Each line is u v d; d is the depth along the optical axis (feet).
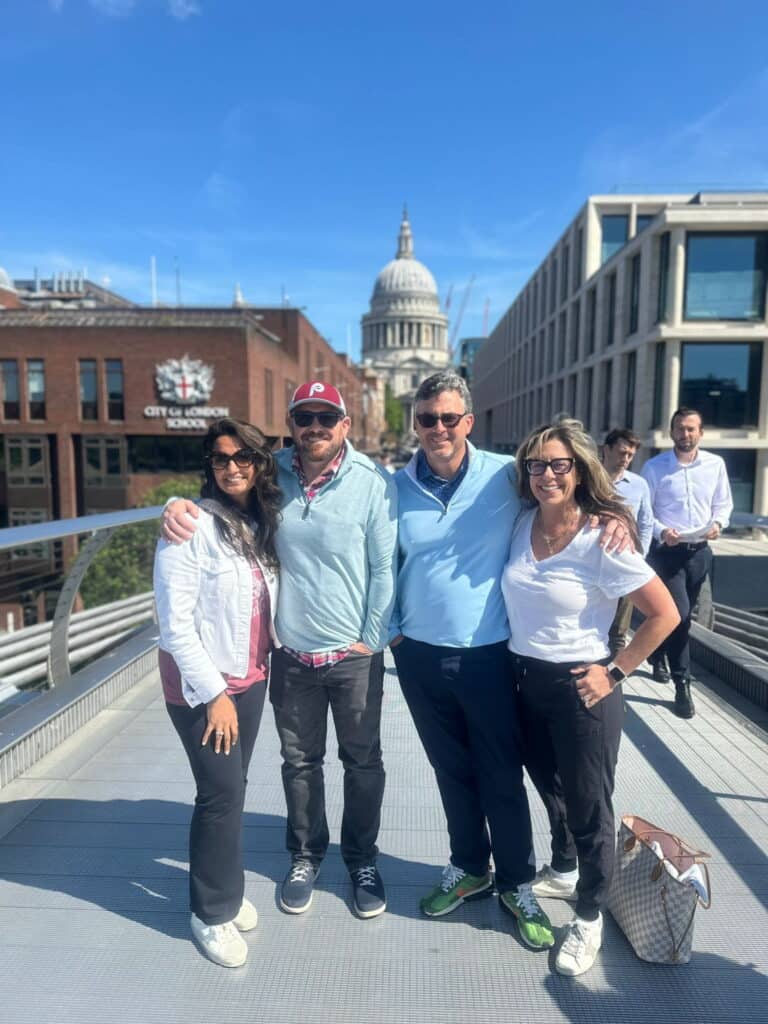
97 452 103.40
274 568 7.59
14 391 101.86
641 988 6.94
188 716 7.22
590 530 6.88
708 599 18.79
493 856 8.31
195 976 7.07
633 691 15.64
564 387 116.67
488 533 7.48
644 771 11.53
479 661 7.53
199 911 7.29
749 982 7.00
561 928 7.70
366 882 8.27
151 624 19.10
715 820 9.97
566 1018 6.57
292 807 8.32
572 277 111.45
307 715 8.09
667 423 72.79
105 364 101.71
